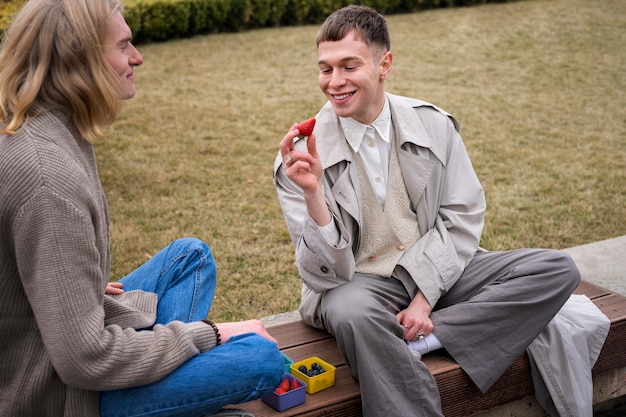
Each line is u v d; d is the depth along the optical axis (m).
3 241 1.77
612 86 8.92
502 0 14.37
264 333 2.16
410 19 12.91
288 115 7.52
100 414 1.95
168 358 1.94
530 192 5.39
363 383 2.29
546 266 2.52
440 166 2.66
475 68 9.79
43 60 1.81
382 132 2.61
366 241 2.61
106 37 1.86
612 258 3.81
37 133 1.78
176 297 2.34
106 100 1.87
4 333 1.87
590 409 2.61
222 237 4.55
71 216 1.75
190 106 7.75
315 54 10.39
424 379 2.33
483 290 2.57
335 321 2.34
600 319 2.76
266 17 12.10
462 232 2.67
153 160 6.00
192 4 11.17
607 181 5.65
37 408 1.91
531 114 7.70
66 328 1.75
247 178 5.66
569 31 11.80
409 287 2.59
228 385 2.01
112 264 4.12
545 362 2.60
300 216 2.49
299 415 2.24
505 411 2.66
